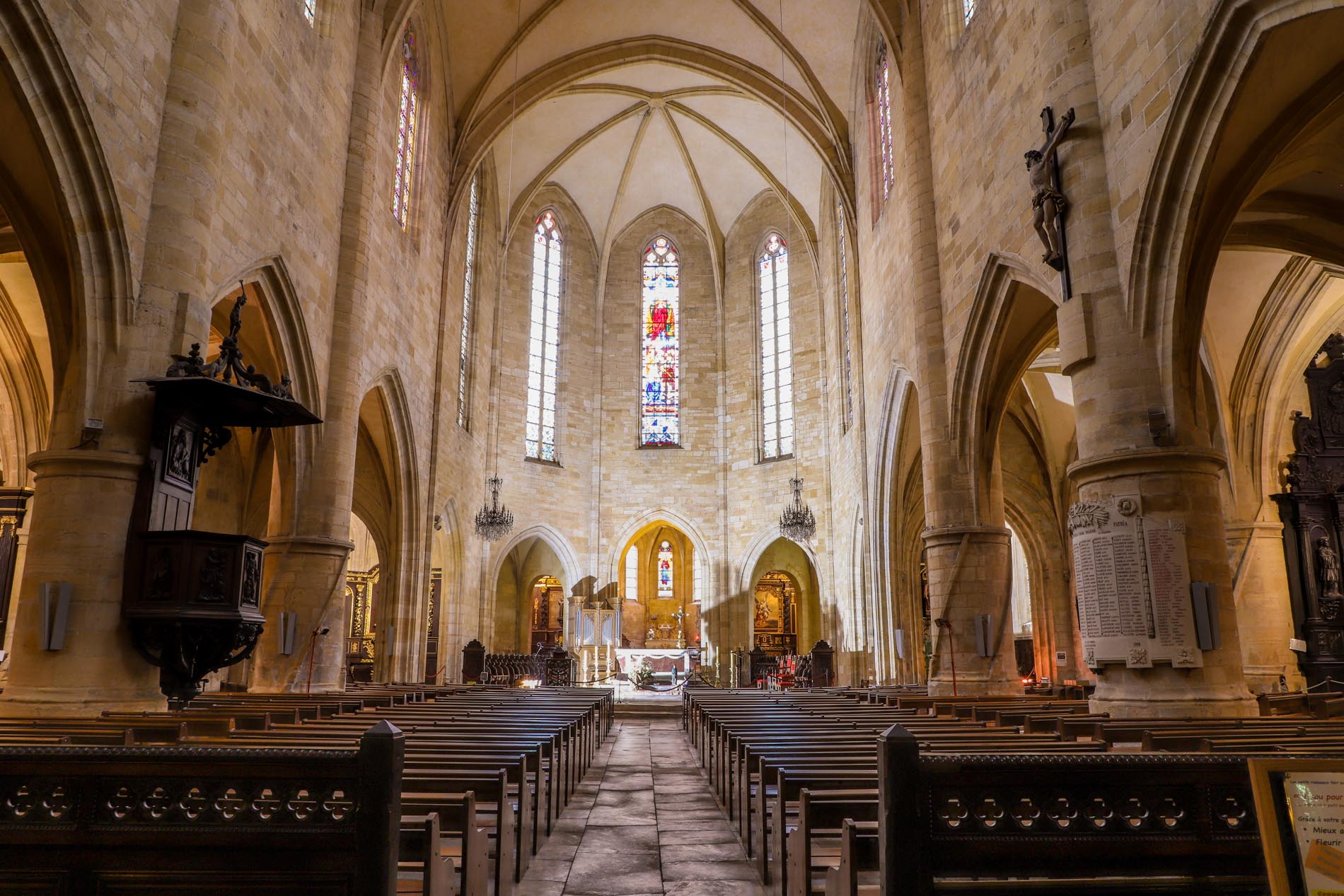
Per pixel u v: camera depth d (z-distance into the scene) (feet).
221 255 49.88
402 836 15.56
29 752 13.79
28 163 41.96
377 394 80.74
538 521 125.70
